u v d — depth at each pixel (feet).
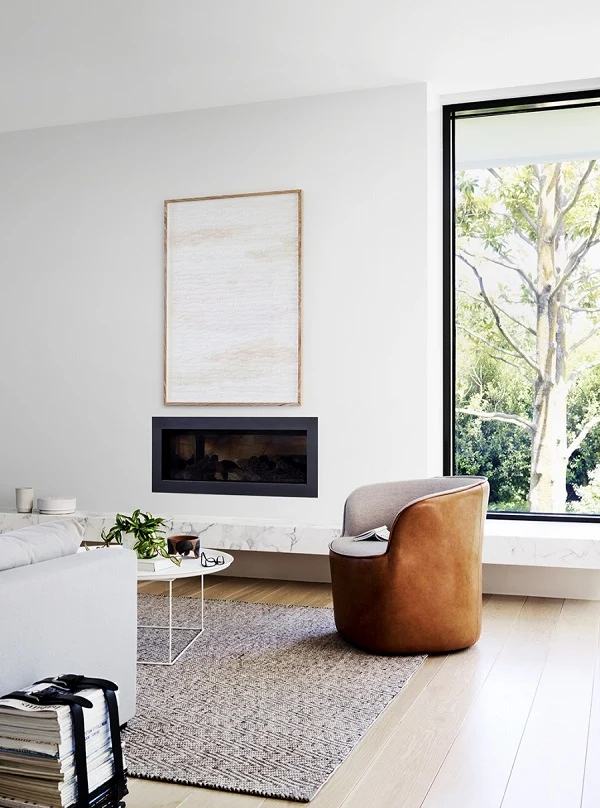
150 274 18.93
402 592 12.41
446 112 18.47
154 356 18.89
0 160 20.08
